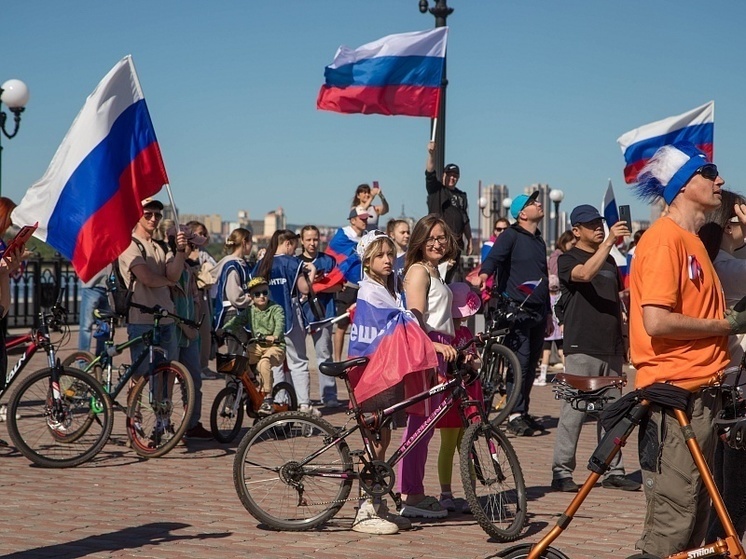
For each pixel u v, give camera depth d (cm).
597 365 874
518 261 1106
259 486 686
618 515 751
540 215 1120
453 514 747
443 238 728
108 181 953
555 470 841
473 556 632
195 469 887
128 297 952
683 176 493
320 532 683
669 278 475
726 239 589
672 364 482
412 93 1323
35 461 873
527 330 1105
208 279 1483
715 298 490
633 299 498
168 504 752
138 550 625
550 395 1461
